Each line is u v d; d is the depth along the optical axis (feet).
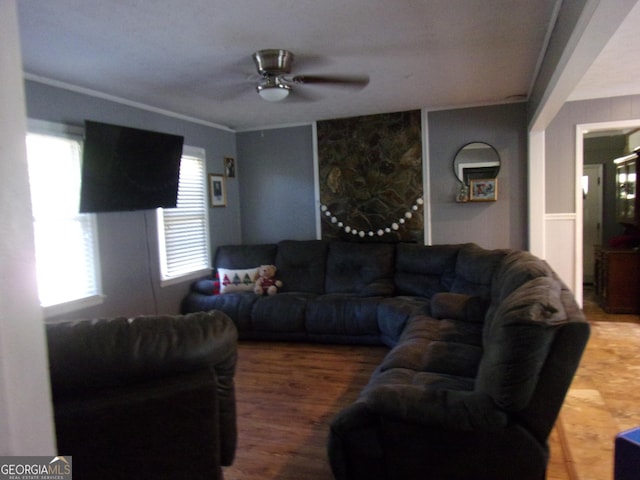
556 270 15.20
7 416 1.94
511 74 11.57
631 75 12.68
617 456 3.90
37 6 6.95
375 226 16.60
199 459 4.90
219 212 17.30
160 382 4.66
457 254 13.71
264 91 9.74
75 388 4.40
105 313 12.21
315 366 11.96
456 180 15.58
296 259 16.11
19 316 2.00
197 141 16.08
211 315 5.13
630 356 11.98
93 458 4.51
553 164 15.01
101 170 11.50
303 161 17.47
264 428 8.68
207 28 7.98
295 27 8.05
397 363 8.13
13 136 1.98
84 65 9.83
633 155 16.76
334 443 6.05
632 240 16.85
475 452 5.58
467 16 7.82
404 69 10.83
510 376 5.25
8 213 1.95
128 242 12.97
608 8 5.02
